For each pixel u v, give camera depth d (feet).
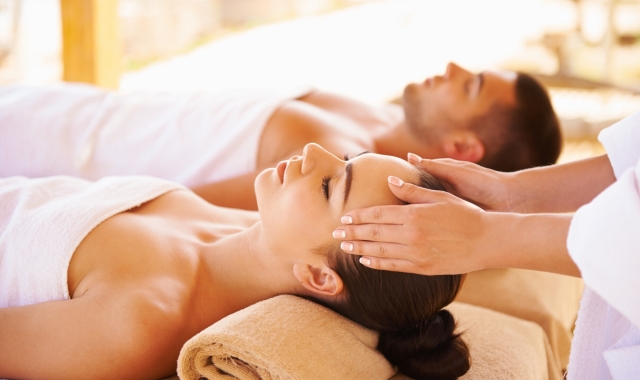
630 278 2.71
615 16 15.31
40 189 4.50
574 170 4.07
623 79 15.29
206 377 3.51
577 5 16.66
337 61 16.96
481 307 5.31
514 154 6.58
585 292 3.51
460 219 3.15
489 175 4.09
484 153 6.61
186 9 19.06
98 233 3.99
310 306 3.82
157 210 4.62
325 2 21.26
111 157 6.41
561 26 17.60
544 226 3.04
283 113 6.42
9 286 3.97
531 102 6.48
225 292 4.22
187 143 6.42
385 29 19.12
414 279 3.76
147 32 18.06
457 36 18.12
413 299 3.79
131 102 6.73
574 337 3.58
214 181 6.31
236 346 3.28
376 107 8.05
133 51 17.87
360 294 3.83
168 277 3.96
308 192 3.84
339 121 6.88
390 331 3.95
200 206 4.95
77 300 3.67
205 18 19.88
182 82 15.37
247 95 6.86
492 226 3.14
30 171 6.37
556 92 13.69
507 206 4.11
